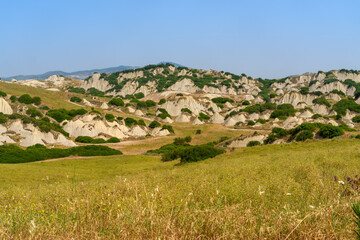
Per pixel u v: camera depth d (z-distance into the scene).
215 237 4.38
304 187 8.07
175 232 4.44
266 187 7.83
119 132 102.88
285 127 109.00
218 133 109.94
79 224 5.11
